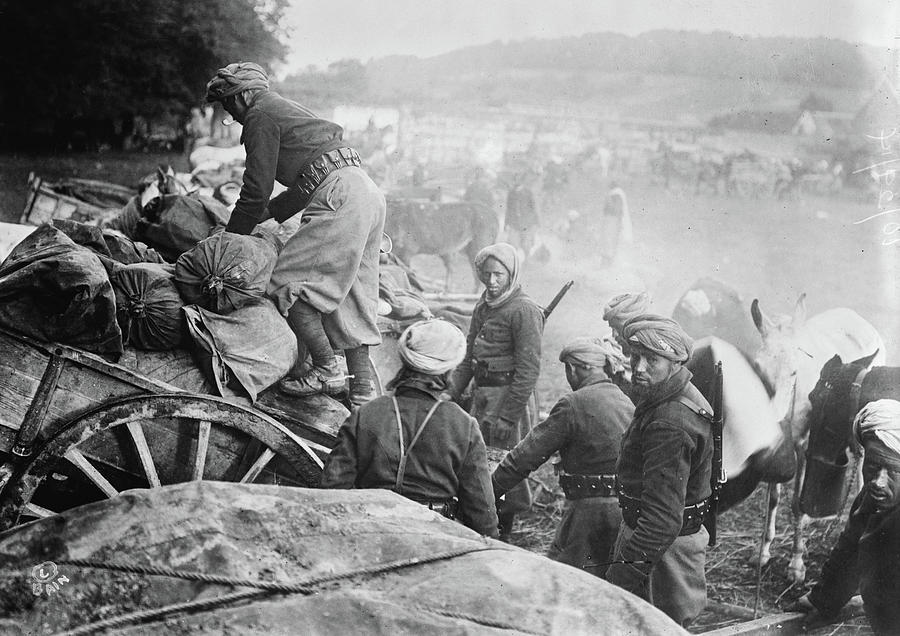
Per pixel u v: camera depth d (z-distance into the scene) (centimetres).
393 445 397
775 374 536
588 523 468
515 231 574
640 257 565
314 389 454
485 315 519
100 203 623
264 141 462
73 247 412
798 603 512
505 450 512
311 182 466
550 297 541
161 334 424
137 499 360
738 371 534
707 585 511
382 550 365
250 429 419
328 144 468
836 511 519
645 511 447
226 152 627
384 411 400
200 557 352
